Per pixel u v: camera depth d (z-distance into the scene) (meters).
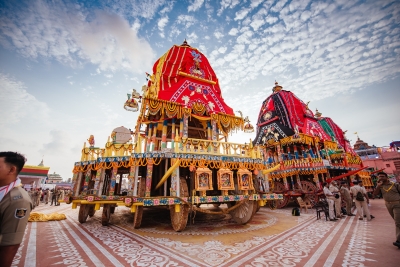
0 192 2.44
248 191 9.85
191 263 4.74
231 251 5.61
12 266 4.57
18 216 2.36
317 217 10.99
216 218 11.85
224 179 8.89
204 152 9.32
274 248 5.83
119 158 8.91
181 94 13.61
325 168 17.20
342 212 12.62
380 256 4.88
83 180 10.42
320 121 31.30
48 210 16.44
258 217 12.16
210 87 15.64
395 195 5.74
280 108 24.38
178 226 8.03
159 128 15.07
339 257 4.93
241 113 15.09
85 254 5.41
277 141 22.77
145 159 8.41
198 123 15.66
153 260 4.94
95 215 13.52
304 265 4.49
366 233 7.28
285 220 10.90
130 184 8.28
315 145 22.36
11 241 2.26
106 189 10.96
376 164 37.31
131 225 9.76
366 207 10.09
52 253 5.50
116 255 5.33
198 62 16.16
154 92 14.67
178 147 8.77
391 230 7.55
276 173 19.05
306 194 16.31
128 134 13.48
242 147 10.44
